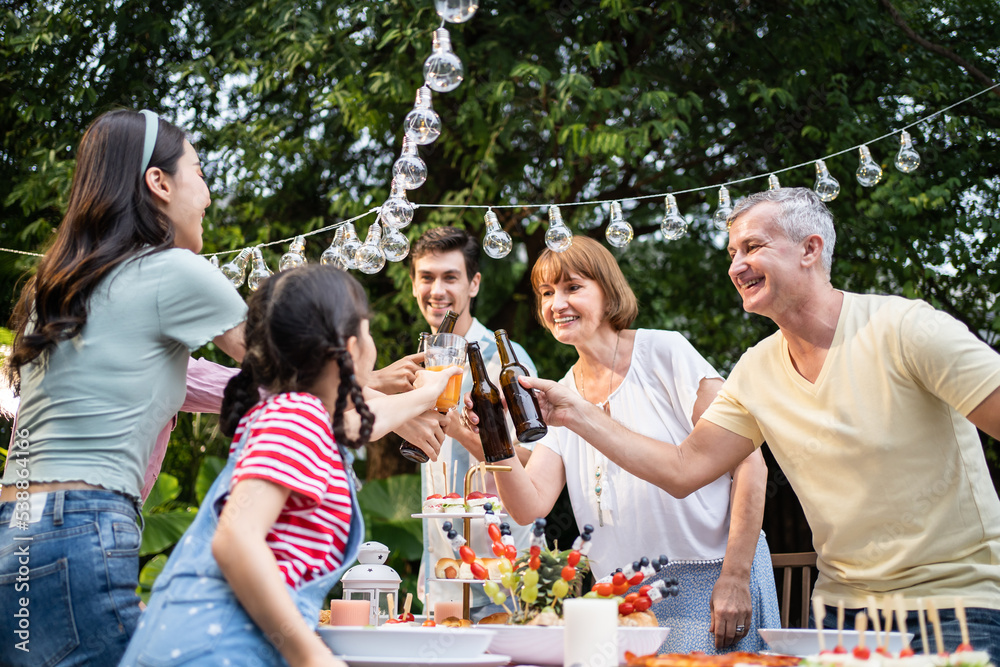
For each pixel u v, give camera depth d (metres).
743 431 2.17
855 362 1.96
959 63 5.07
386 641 1.47
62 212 5.00
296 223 5.74
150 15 5.39
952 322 1.86
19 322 1.76
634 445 2.13
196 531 1.41
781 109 5.46
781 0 5.50
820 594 2.02
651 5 5.45
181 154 1.83
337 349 1.46
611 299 2.47
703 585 2.24
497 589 1.67
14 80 5.52
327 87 5.40
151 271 1.67
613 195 5.89
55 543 1.54
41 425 1.63
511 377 2.13
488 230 2.53
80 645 1.53
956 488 1.88
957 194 5.29
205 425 5.74
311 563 1.39
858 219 5.27
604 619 1.36
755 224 2.04
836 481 1.97
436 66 1.95
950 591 1.82
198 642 1.29
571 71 5.21
